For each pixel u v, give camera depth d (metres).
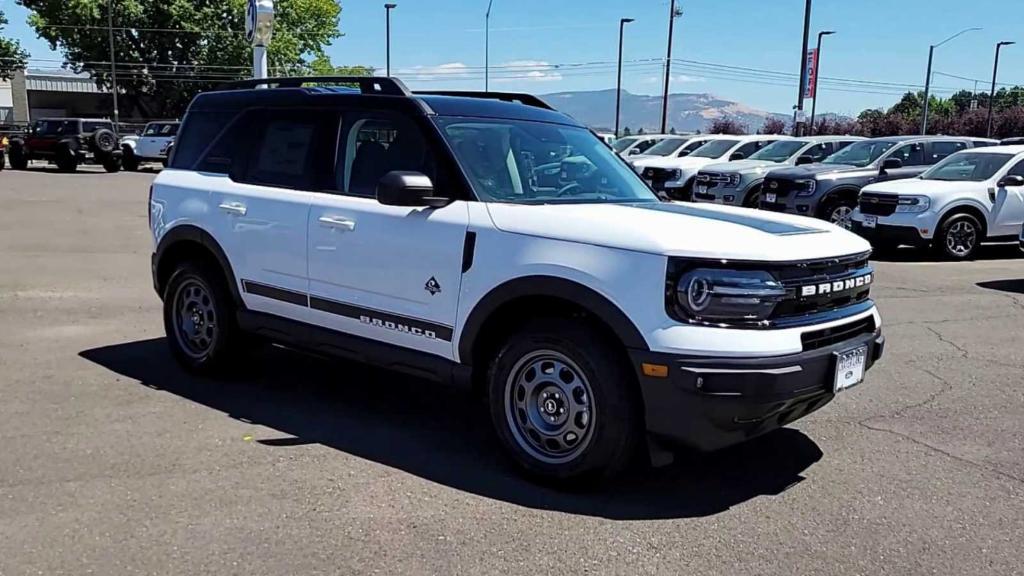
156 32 55.47
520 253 4.17
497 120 5.12
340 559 3.44
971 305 9.30
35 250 11.98
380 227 4.73
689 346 3.72
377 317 4.81
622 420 3.93
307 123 5.36
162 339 7.08
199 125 6.13
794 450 4.82
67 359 6.38
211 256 5.86
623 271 3.87
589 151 5.46
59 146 32.12
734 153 20.58
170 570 3.32
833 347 4.05
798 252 3.94
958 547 3.67
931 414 5.50
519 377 4.30
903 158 15.43
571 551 3.56
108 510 3.83
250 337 5.83
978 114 49.06
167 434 4.83
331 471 4.36
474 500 4.05
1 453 4.46
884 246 14.26
